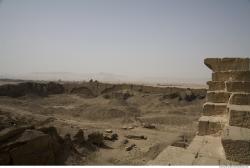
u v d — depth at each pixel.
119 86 65.44
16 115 25.55
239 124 9.68
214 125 11.38
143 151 24.34
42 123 24.56
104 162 20.34
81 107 50.50
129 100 58.50
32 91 61.03
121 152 23.69
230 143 8.07
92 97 64.31
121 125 39.12
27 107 45.12
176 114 46.84
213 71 13.66
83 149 21.88
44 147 16.23
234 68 13.22
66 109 48.00
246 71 12.70
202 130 11.57
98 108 47.81
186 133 34.25
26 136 15.54
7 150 14.20
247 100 11.05
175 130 36.69
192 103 53.88
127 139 29.12
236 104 11.16
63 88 69.19
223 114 12.12
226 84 12.58
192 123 40.88
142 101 57.38
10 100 46.38
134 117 45.25
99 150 23.52
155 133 33.78
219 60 13.51
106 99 59.12
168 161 7.51
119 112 46.16
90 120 42.78
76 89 68.25
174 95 57.56
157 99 56.59
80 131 23.56
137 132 33.91
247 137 8.27
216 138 10.79
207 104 12.52
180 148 8.59
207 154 8.50
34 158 15.30
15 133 15.45
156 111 49.81
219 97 12.68
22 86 59.31
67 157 18.83
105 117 44.47
